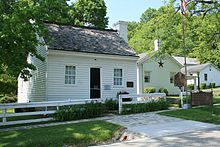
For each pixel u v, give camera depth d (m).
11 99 26.12
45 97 17.09
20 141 8.98
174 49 26.20
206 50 27.73
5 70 12.61
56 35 18.73
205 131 10.47
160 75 34.16
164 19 24.52
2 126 12.77
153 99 18.30
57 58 17.53
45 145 8.80
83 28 21.41
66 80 17.88
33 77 20.52
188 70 52.97
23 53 12.15
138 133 10.20
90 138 9.64
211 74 53.78
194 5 22.03
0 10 11.34
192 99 17.92
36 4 12.30
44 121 13.79
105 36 21.44
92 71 18.89
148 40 36.06
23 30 11.34
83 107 14.71
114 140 9.98
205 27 24.52
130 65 20.39
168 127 11.29
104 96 19.16
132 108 16.41
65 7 14.94
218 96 30.81
